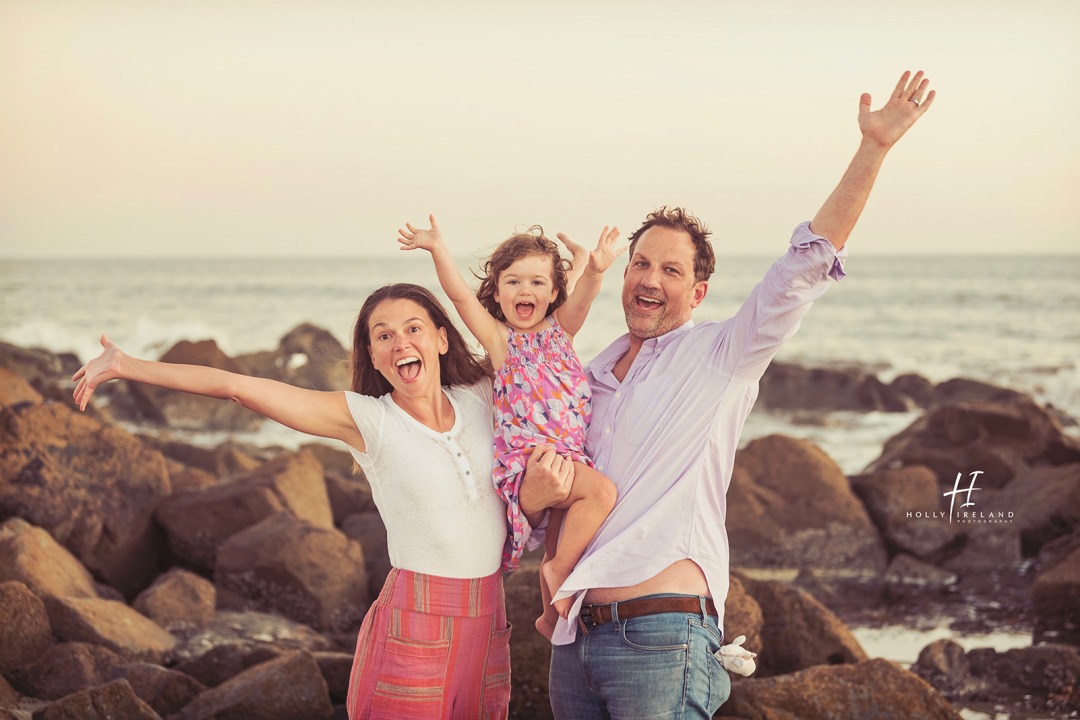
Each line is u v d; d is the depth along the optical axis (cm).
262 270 8212
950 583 917
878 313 4266
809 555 947
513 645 555
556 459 352
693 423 344
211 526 843
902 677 516
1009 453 1232
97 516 816
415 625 349
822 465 1005
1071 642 737
